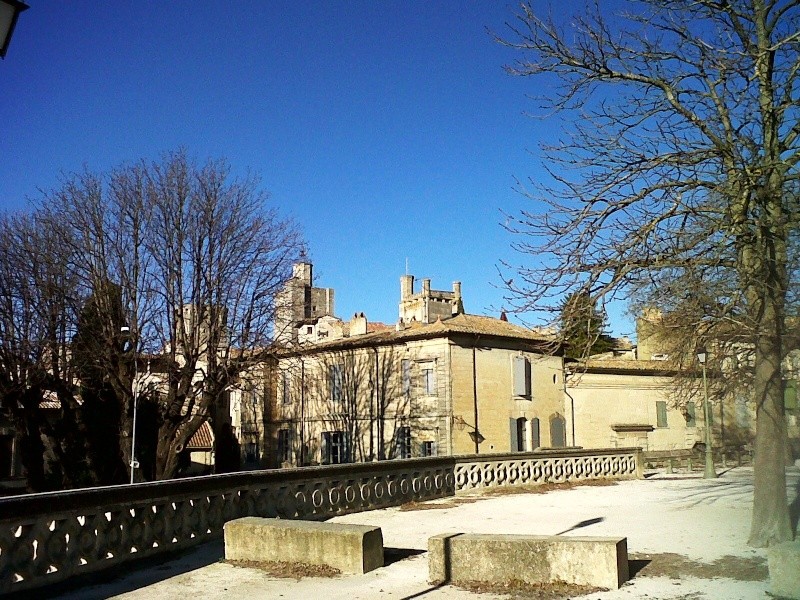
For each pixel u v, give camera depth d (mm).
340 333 58500
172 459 30344
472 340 42812
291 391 51938
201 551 12125
